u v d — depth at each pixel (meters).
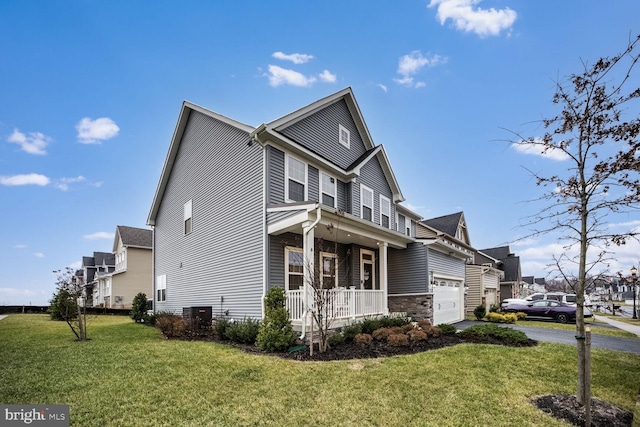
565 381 6.12
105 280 32.50
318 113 13.61
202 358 7.41
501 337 9.53
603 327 15.52
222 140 12.95
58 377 6.13
